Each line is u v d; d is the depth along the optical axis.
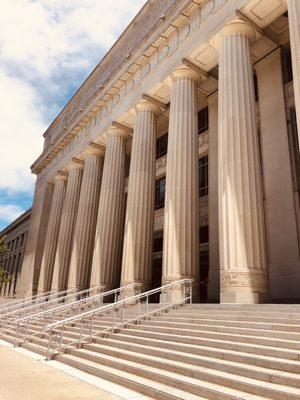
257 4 15.95
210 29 17.61
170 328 10.30
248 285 12.55
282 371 6.19
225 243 13.57
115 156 25.31
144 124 22.41
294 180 16.83
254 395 5.68
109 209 23.84
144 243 19.72
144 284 19.00
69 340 11.92
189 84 19.48
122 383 7.40
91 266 25.39
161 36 21.09
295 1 13.20
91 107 29.05
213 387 6.15
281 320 8.52
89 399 6.14
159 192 28.28
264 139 18.67
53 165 37.91
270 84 19.20
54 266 29.80
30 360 10.56
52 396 6.31
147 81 22.41
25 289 35.53
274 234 16.80
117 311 15.62
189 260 16.05
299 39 12.58
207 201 22.66
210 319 10.48
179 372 7.24
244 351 7.45
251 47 19.23
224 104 15.46
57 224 33.56
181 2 19.58
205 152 23.69
